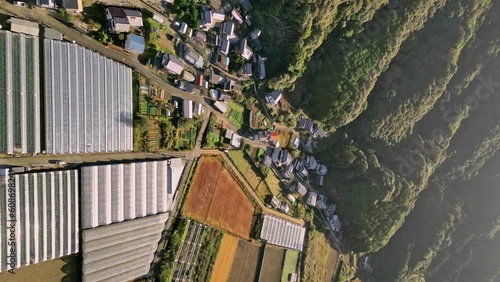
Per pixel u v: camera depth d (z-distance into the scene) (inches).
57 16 2336.4
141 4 2711.6
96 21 2498.8
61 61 2298.2
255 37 3341.5
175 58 2810.0
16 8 2212.1
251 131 3373.5
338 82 3710.6
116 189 2541.8
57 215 2287.2
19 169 2170.3
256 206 3494.1
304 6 3282.5
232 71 3240.7
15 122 2143.2
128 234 2610.7
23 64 2162.9
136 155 2711.6
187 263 2982.3
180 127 2915.8
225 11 3176.7
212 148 3132.4
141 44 2628.0
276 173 3646.7
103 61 2493.8
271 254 3634.4
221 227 3223.4
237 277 3363.7
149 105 2748.5
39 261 2219.5
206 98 3073.3
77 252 2391.7
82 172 2388.0
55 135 2281.0
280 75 3444.9
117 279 2598.4
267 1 3316.9
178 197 2933.1
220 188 3203.7
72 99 2347.4
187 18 2945.4
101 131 2492.6
